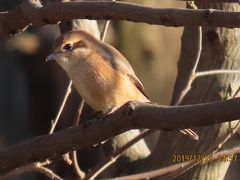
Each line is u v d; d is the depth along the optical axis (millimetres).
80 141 7289
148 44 20062
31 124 21062
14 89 21016
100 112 9766
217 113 6363
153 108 6750
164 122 6652
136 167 10867
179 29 20703
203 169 10031
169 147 10383
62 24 10875
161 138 10656
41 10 8023
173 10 7207
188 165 8188
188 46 10375
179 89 10562
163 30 20438
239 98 6344
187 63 10422
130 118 6867
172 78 20484
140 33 19953
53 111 20734
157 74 20250
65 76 19766
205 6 10102
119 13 7504
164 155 10469
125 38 19844
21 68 20922
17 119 20969
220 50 10180
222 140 8508
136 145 11062
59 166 15672
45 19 8078
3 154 7562
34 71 20609
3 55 20906
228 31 10086
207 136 9961
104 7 7590
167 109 6664
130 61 19891
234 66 10258
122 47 19875
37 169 8492
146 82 20094
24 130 20984
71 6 7793
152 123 6738
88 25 10898
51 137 7406
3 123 20781
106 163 8914
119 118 6973
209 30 10109
